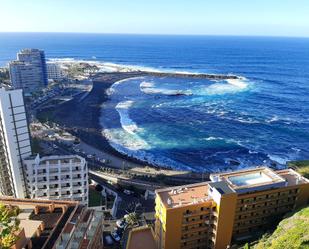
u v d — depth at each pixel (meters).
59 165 102.81
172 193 80.50
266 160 166.62
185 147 181.62
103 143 183.88
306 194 85.12
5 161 109.00
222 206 73.75
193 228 77.50
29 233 59.50
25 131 104.12
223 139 192.88
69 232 59.69
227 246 76.62
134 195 126.06
